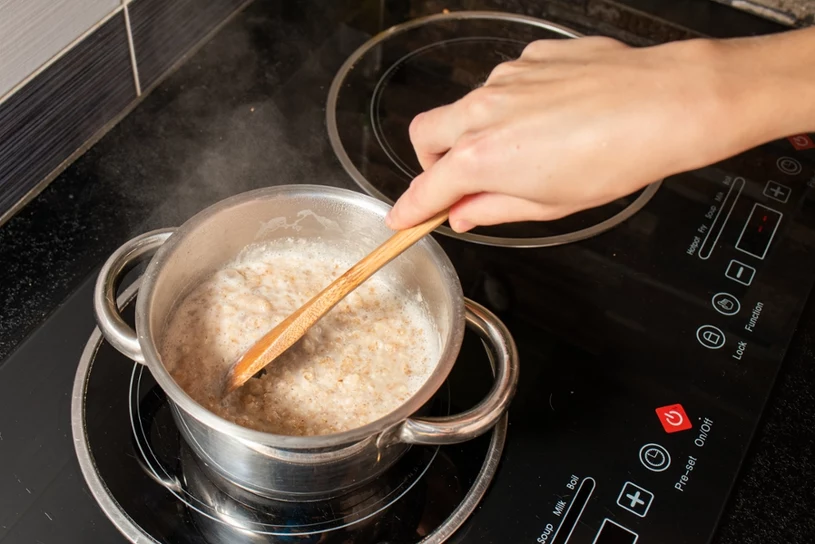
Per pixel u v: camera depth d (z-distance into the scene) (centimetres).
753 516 53
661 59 44
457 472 53
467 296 59
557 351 57
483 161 43
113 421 52
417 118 47
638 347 58
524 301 59
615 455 54
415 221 46
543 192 44
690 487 53
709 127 42
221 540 49
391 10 76
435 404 54
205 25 70
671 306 60
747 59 44
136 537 49
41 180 61
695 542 51
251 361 49
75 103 61
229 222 54
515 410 55
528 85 44
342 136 66
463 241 62
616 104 42
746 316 60
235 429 44
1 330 55
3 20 54
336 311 56
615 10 78
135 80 66
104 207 61
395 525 51
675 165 43
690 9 79
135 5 62
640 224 64
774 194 67
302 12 74
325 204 54
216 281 56
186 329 54
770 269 63
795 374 59
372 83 70
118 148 64
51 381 53
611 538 51
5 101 56
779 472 54
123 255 51
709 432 55
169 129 65
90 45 60
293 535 50
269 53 71
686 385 57
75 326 55
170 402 52
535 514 51
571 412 55
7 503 49
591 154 42
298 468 47
